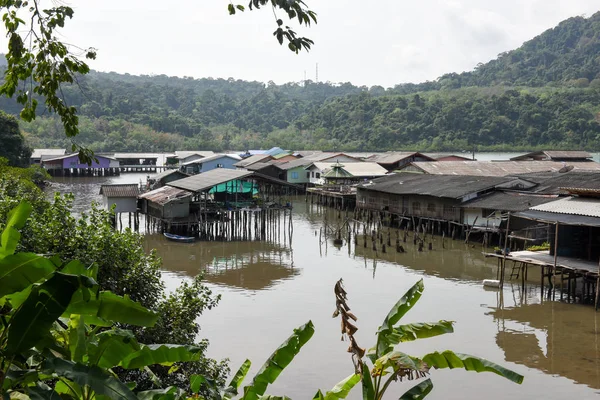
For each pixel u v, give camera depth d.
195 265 35.44
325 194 63.81
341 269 34.25
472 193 44.34
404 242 43.31
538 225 36.44
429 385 7.57
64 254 14.54
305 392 17.66
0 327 6.07
